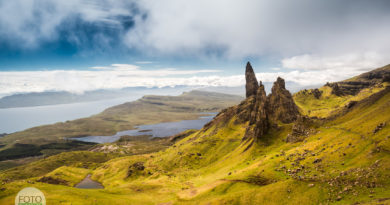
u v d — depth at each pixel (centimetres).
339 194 9050
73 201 12431
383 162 9619
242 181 13838
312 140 17575
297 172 12356
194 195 13988
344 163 11194
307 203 9312
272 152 19112
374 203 7350
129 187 17250
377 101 19925
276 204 10062
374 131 12600
